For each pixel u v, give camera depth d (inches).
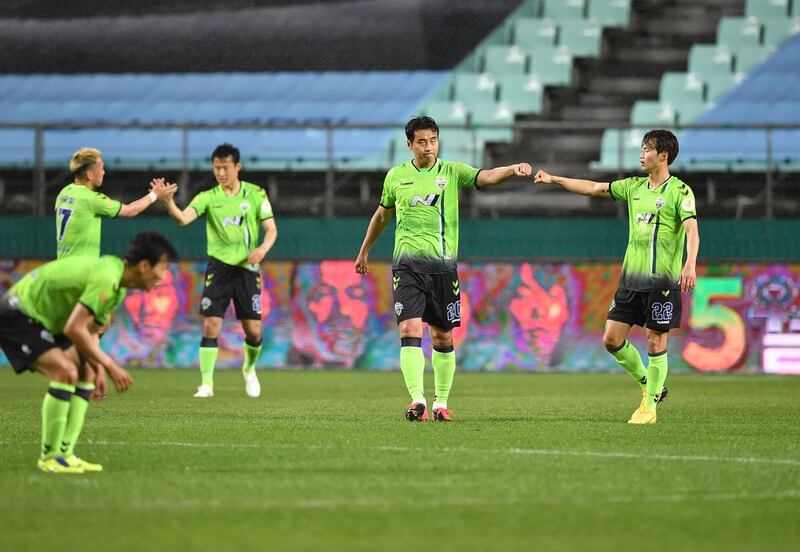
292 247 2701.8
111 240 2731.3
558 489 829.2
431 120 1344.7
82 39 3983.8
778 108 3580.2
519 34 3892.7
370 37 3895.2
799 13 3907.5
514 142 3467.0
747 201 3011.8
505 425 1304.1
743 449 1083.3
